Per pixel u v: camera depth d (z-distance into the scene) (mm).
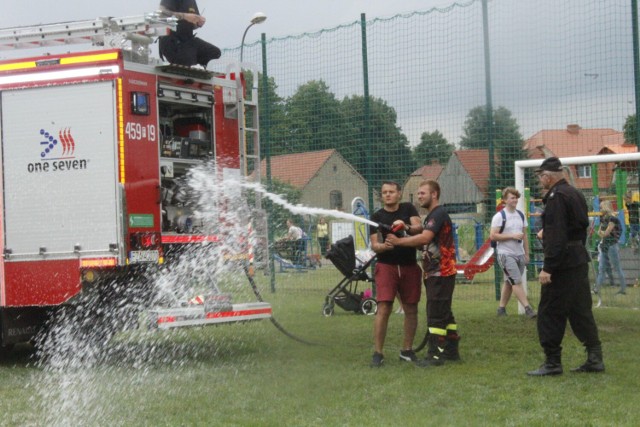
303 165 14641
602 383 6867
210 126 9352
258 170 9977
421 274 8125
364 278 12031
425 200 7930
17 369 8250
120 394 6883
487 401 6359
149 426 5840
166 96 8562
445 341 7949
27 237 8242
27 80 8250
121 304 8148
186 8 9203
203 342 9578
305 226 15477
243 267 9156
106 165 7992
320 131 14445
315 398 6613
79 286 8047
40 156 8203
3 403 6629
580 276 7180
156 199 8281
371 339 9555
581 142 12680
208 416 6078
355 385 7047
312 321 11273
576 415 5848
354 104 14023
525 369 7570
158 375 7668
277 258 15109
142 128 8203
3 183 8320
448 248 7895
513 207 10875
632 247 13977
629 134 12016
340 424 5754
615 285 13836
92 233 8023
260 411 6219
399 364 7957
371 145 13883
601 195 14414
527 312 10805
